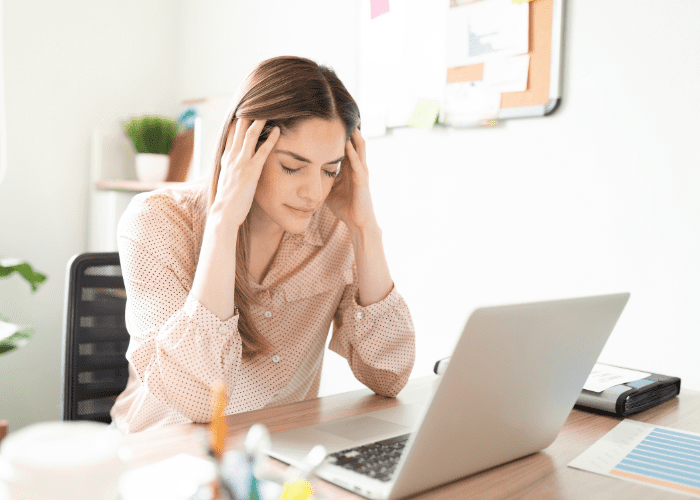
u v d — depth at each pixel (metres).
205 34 2.57
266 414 0.87
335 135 1.01
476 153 1.74
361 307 1.09
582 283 1.55
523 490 0.62
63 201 2.44
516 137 1.65
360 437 0.74
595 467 0.69
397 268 1.95
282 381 1.15
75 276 1.18
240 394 1.09
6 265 1.74
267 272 1.20
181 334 0.89
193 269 1.08
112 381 1.23
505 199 1.68
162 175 2.39
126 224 1.07
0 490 0.37
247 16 2.38
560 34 1.54
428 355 1.88
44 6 2.33
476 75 1.71
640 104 1.43
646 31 1.42
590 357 0.71
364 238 1.12
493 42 1.66
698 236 1.36
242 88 1.04
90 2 2.45
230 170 0.97
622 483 0.65
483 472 0.67
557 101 1.55
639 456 0.74
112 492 0.39
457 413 0.56
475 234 1.75
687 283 1.38
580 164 1.54
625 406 0.92
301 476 0.49
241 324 1.07
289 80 0.99
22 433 0.40
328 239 1.23
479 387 0.56
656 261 1.42
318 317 1.21
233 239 0.94
